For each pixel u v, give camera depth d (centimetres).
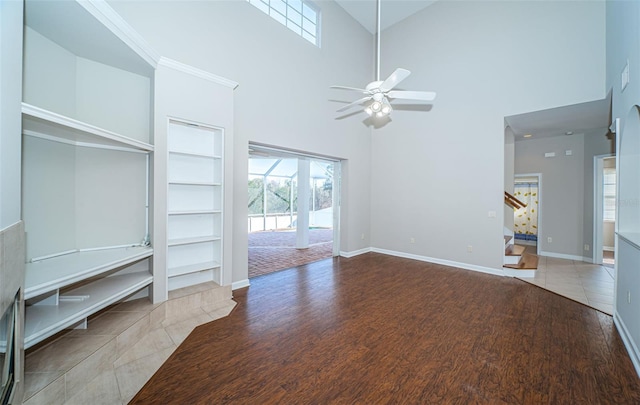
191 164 328
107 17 203
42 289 162
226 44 356
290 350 225
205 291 309
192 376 193
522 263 447
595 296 347
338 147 532
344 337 246
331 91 516
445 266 489
